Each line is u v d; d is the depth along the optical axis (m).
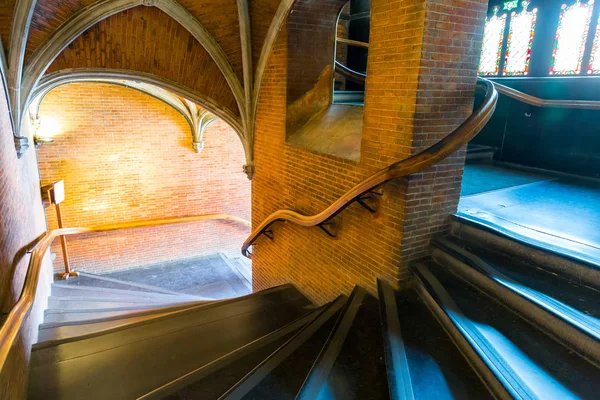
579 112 4.57
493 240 2.95
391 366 2.11
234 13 4.46
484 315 2.41
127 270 8.26
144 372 3.11
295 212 4.27
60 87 6.79
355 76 4.82
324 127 4.32
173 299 6.38
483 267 2.71
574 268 2.44
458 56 2.80
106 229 7.70
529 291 2.35
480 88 2.94
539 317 2.24
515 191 4.03
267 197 5.23
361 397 2.06
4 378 2.38
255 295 4.60
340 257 3.87
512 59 5.38
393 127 2.95
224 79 5.35
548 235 2.82
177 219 8.34
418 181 2.98
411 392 1.90
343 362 2.37
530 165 5.20
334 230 3.90
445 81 2.81
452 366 2.13
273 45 4.52
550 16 4.82
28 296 2.93
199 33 4.65
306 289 4.57
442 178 3.10
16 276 3.50
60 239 7.35
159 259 8.59
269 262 5.51
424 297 2.91
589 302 2.22
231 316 4.08
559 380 1.81
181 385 2.44
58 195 6.71
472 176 4.68
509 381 1.79
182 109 7.74
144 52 4.91
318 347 2.68
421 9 2.59
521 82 5.15
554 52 4.86
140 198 7.97
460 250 2.99
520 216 3.25
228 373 2.56
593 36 4.41
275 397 2.17
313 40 4.40
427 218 3.13
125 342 3.55
